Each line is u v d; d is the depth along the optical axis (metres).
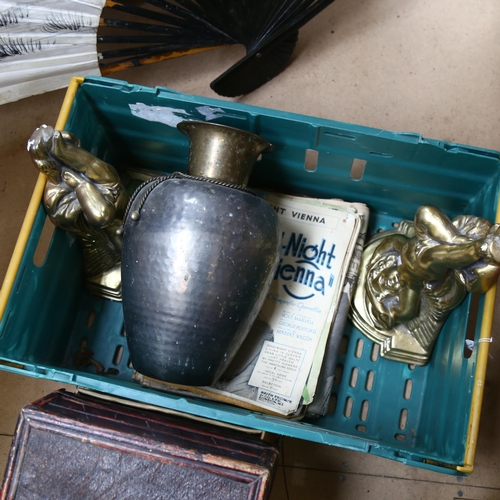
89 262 0.79
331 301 0.76
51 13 0.75
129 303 0.62
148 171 0.84
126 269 0.62
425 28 0.97
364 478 0.84
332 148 0.72
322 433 0.59
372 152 0.71
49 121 0.94
